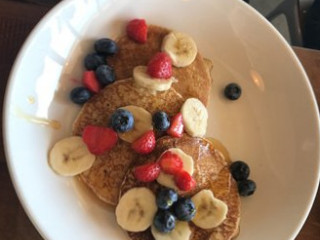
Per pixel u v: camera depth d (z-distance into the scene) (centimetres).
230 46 27
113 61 25
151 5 25
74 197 22
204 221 23
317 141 25
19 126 20
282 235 24
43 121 22
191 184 22
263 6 38
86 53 24
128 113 23
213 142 26
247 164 26
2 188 22
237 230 24
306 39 38
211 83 26
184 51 25
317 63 29
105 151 23
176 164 22
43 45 22
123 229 22
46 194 21
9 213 22
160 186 23
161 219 22
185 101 24
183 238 22
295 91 26
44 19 21
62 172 22
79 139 23
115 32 25
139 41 25
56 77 23
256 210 25
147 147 22
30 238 22
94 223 22
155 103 24
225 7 26
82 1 23
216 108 26
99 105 23
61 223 21
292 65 26
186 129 24
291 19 37
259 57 27
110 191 23
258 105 27
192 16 26
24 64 21
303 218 24
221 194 24
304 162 25
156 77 24
